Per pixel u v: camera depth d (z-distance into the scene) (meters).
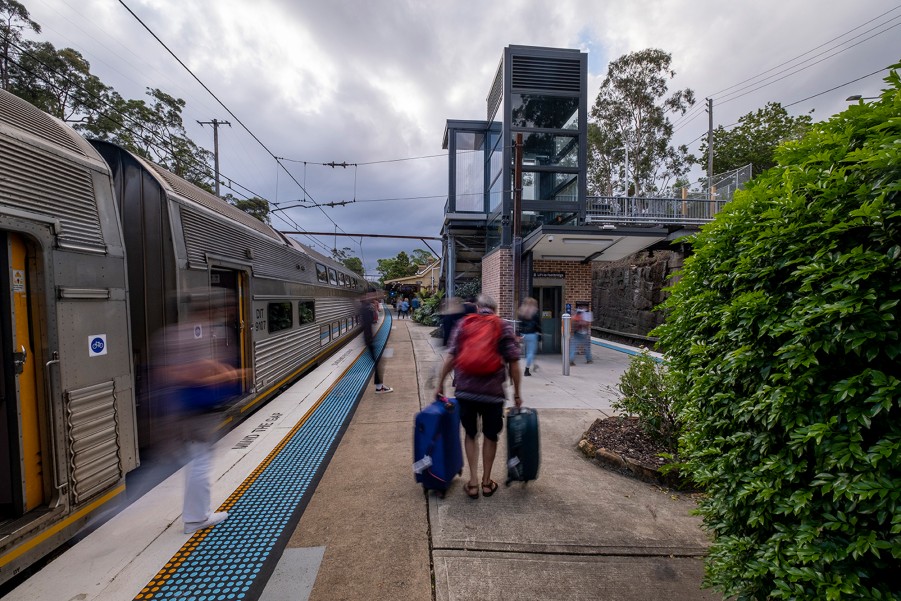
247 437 5.06
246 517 3.20
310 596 2.36
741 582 1.83
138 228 4.33
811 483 1.48
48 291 2.71
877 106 1.69
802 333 1.54
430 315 22.06
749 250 1.89
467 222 15.94
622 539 2.91
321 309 11.27
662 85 25.39
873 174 1.53
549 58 12.05
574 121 12.32
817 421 1.53
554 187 12.35
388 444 4.80
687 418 2.37
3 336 2.54
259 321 6.49
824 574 1.41
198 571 2.58
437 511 3.27
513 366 3.51
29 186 2.65
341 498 3.50
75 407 2.87
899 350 1.36
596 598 2.34
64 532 2.75
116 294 3.34
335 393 7.34
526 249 10.25
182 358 3.01
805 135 1.95
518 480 3.58
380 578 2.51
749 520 1.71
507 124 11.89
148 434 4.25
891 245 1.43
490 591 2.39
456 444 3.63
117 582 2.48
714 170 27.98
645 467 3.83
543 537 2.92
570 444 4.72
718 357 2.10
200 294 3.21
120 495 3.32
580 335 10.24
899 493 1.26
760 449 1.76
